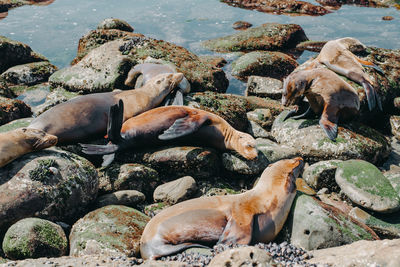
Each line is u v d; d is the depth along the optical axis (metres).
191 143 8.33
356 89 10.17
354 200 7.34
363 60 11.25
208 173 7.94
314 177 7.97
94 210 6.77
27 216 6.44
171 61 11.41
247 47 15.10
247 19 18.28
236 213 6.16
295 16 18.53
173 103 9.26
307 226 6.26
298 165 6.94
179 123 8.05
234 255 4.83
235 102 9.94
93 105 8.43
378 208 7.11
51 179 6.76
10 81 12.54
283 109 10.46
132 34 13.31
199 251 5.68
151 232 6.05
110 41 12.82
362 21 17.62
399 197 7.21
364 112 10.09
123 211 6.66
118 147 7.98
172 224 6.04
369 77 10.57
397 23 17.23
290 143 9.05
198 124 8.07
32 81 12.64
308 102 9.87
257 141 8.87
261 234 6.15
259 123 10.01
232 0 20.64
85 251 5.93
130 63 11.35
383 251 5.02
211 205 6.26
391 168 8.90
